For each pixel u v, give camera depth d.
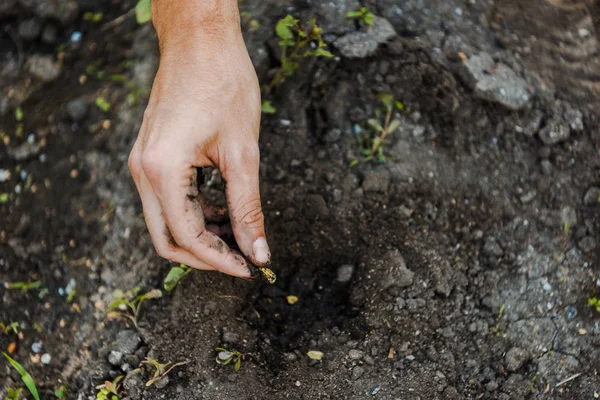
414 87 0.73
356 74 0.73
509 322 0.68
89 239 0.70
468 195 0.70
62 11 0.77
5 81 0.76
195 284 0.67
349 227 0.69
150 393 0.65
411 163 0.71
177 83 0.57
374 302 0.67
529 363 0.67
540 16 0.78
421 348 0.66
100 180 0.71
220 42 0.59
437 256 0.68
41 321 0.68
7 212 0.71
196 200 0.56
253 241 0.57
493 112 0.73
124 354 0.66
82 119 0.73
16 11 0.78
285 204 0.69
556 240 0.70
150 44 0.76
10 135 0.74
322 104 0.72
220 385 0.65
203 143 0.56
